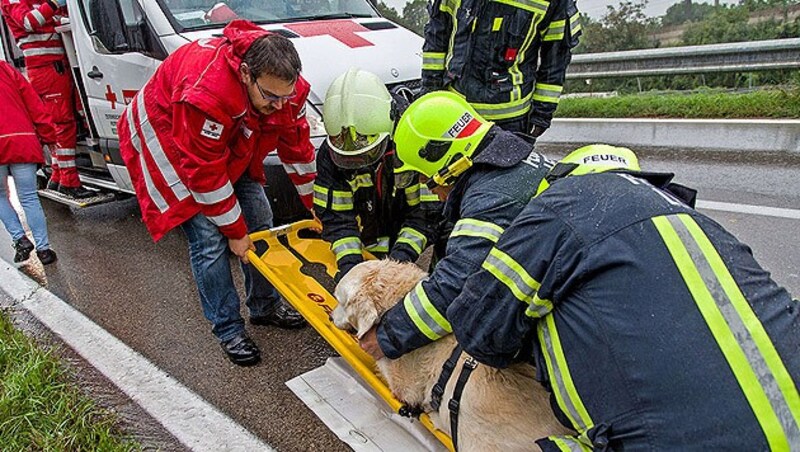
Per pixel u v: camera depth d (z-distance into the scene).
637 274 1.34
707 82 8.26
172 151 2.76
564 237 1.45
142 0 4.48
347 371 2.99
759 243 3.99
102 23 4.86
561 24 3.36
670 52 7.26
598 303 1.39
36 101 4.76
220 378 3.10
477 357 1.73
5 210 4.88
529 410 1.86
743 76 7.79
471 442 1.95
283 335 3.50
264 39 2.48
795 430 1.22
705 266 1.33
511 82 3.41
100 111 5.27
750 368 1.24
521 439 1.84
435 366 2.16
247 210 3.31
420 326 1.98
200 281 3.08
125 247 5.24
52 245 5.46
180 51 2.82
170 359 3.32
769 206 4.55
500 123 3.48
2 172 4.76
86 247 5.32
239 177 3.09
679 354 1.27
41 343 3.54
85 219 6.24
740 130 6.04
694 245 1.35
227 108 2.55
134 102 2.90
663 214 1.41
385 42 4.75
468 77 3.41
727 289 1.30
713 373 1.25
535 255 1.50
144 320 3.81
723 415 1.23
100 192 6.11
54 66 5.71
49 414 2.71
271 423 2.71
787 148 5.75
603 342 1.38
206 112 2.50
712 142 6.22
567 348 1.48
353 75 2.66
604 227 1.42
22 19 5.44
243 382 3.05
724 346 1.26
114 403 2.92
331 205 2.96
